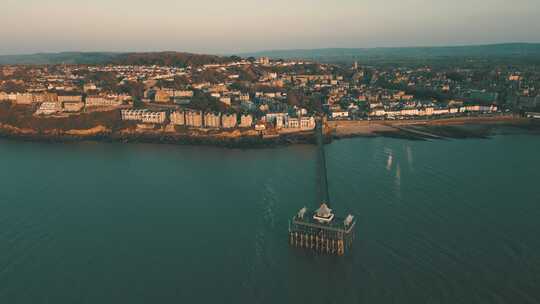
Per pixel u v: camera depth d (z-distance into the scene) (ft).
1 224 571.69
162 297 418.51
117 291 427.33
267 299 415.85
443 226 549.95
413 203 627.05
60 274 455.63
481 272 447.42
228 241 524.11
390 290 423.64
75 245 515.91
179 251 501.56
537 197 649.20
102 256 491.31
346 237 506.89
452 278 438.81
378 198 648.38
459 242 507.30
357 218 574.56
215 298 417.49
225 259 483.92
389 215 583.99
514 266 456.86
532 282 429.38
